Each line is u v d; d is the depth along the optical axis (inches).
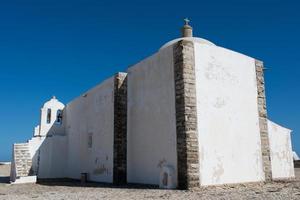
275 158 557.0
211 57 444.8
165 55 452.4
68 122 792.9
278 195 325.4
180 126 406.6
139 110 504.1
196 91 417.7
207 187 397.4
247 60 494.3
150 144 466.6
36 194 409.1
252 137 469.7
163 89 449.7
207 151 410.9
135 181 494.3
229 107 450.0
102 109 601.9
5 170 1071.6
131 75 537.6
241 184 434.9
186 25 600.1
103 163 575.2
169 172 404.8
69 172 749.9
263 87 506.3
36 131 807.7
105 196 354.6
